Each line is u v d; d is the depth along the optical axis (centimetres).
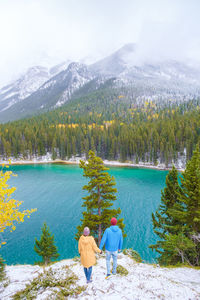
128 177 7575
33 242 2900
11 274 775
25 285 659
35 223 3581
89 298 525
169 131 10588
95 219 1755
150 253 2581
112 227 652
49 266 887
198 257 1390
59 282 629
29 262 2411
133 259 1046
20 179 7312
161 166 9625
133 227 3406
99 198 1803
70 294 555
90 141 12650
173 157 9469
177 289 598
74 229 3328
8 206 904
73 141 12056
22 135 13200
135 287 591
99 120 19162
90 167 1769
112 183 1792
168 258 1548
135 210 4222
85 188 1783
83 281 631
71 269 750
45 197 5159
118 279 642
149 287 597
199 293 586
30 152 11819
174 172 1758
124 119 19450
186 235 1551
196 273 913
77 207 4406
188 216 1462
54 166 10294
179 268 1020
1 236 3098
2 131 13275
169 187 1773
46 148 13175
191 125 10781
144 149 10581
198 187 1377
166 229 1720
